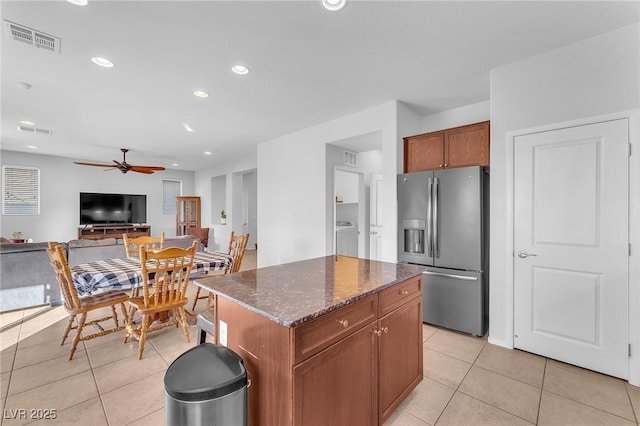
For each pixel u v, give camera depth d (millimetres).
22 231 6461
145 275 2336
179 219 8617
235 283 1581
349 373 1313
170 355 2377
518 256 2492
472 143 2928
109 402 1789
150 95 3172
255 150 6070
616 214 2053
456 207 2863
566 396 1865
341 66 2576
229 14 1878
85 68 2562
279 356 1100
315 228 4418
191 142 5375
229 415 1052
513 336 2525
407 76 2781
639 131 1976
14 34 2045
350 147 4500
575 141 2219
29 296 3469
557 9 1851
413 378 1816
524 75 2465
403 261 3266
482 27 2033
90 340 2639
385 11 1863
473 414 1706
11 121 4086
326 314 1191
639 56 1980
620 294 2041
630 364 2002
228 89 3039
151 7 1797
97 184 7547
